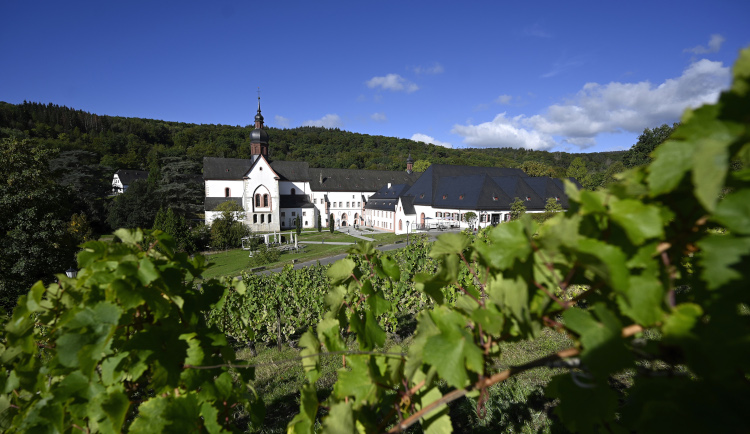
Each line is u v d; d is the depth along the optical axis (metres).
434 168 54.09
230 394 1.78
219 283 2.22
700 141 0.71
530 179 50.47
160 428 1.49
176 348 1.67
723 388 0.72
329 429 1.25
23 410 1.88
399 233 52.66
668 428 0.77
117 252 1.80
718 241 0.71
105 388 1.66
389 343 9.03
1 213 18.05
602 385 1.05
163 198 57.69
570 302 1.02
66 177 55.53
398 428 1.27
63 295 1.91
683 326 0.78
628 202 0.83
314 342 1.71
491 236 1.06
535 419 4.06
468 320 1.28
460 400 4.85
